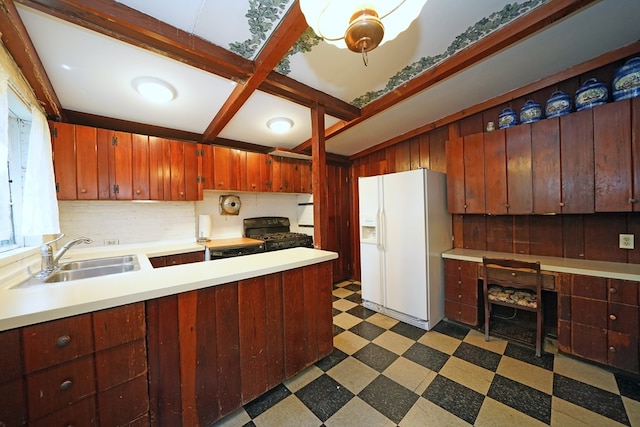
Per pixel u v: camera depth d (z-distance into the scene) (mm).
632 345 1631
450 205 2672
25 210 1624
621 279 1669
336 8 941
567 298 1883
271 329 1629
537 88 2143
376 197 2881
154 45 1391
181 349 1257
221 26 1377
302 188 4004
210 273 1438
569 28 1535
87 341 1005
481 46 1611
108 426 1054
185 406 1264
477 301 2402
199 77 1841
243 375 1482
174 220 3176
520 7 1375
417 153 3236
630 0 1332
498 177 2330
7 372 859
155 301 1183
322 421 1410
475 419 1394
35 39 1379
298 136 3312
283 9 1277
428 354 2039
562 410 1425
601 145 1813
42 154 1750
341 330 2486
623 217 1970
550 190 2045
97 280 1303
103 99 2131
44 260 1707
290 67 1813
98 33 1360
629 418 1354
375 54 1693
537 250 2377
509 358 1946
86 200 2525
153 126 2820
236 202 3670
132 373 1113
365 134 3275
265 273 1581
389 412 1463
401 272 2658
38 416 911
